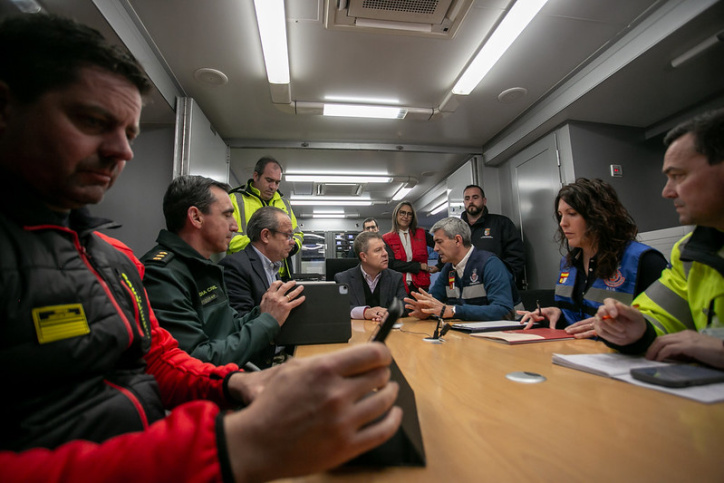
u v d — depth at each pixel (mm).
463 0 1914
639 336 799
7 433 440
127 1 1888
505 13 2023
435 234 2174
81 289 553
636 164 3207
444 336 1294
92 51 514
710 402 522
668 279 1080
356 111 3133
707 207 811
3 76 483
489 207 4090
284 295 1271
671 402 539
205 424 311
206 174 3010
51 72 493
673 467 355
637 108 2893
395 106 3117
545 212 3412
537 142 3477
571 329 1187
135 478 277
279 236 1899
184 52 2320
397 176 5027
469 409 542
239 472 283
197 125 2795
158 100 2480
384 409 319
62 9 1651
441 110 3121
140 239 2609
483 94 2988
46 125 501
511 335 1207
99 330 558
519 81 2807
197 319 1077
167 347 852
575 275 1617
